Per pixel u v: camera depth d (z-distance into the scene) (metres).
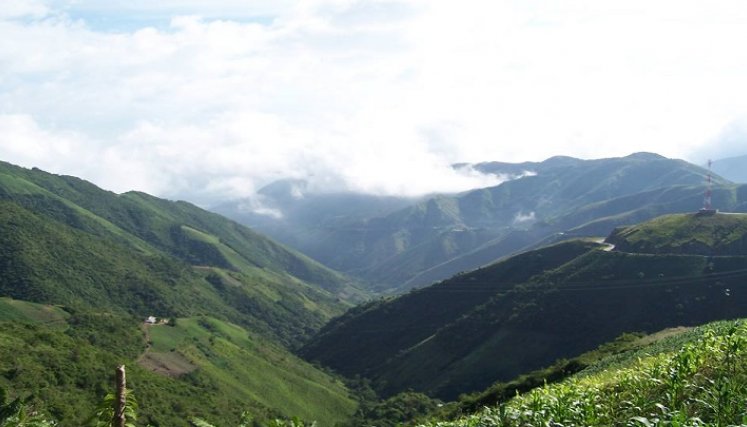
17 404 24.61
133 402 15.66
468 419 24.59
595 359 75.12
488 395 78.62
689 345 24.03
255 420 122.12
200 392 124.31
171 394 110.81
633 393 22.31
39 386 83.06
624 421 18.48
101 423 15.37
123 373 15.42
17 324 109.06
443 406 89.19
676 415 15.11
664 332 75.94
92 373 96.81
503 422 20.61
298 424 18.06
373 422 131.12
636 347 66.69
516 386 77.44
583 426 18.36
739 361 21.44
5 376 81.69
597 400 22.02
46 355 94.62
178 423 97.62
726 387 16.95
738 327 25.92
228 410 120.50
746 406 16.20
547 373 77.69
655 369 22.78
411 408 139.12
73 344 107.00
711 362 22.42
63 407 79.31
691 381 20.95
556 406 19.34
